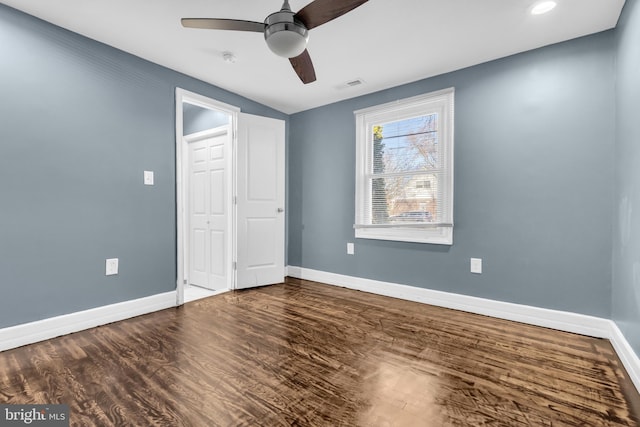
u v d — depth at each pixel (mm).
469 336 2236
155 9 2002
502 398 1495
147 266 2740
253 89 3357
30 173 2082
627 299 1815
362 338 2197
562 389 1568
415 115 3131
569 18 2051
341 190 3715
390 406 1434
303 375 1703
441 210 2961
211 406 1426
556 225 2377
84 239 2350
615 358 1892
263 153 3705
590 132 2238
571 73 2305
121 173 2555
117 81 2518
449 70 2848
